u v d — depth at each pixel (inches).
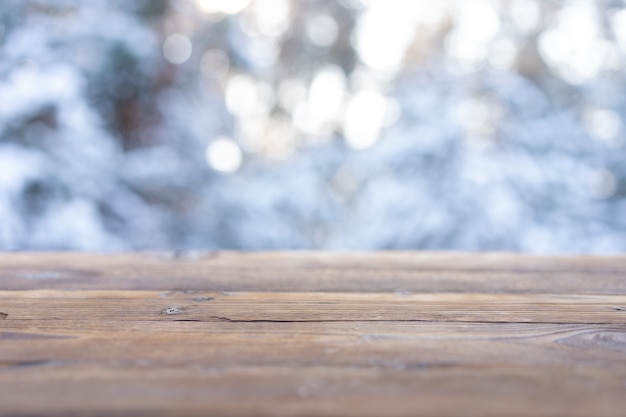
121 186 134.1
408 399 23.5
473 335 27.9
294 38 246.5
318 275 36.9
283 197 155.6
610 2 172.2
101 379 24.4
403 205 139.2
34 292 33.2
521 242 134.3
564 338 27.6
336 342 27.1
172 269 38.2
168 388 24.0
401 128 156.0
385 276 36.8
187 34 189.9
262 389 23.9
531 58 181.6
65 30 135.7
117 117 156.9
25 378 24.5
